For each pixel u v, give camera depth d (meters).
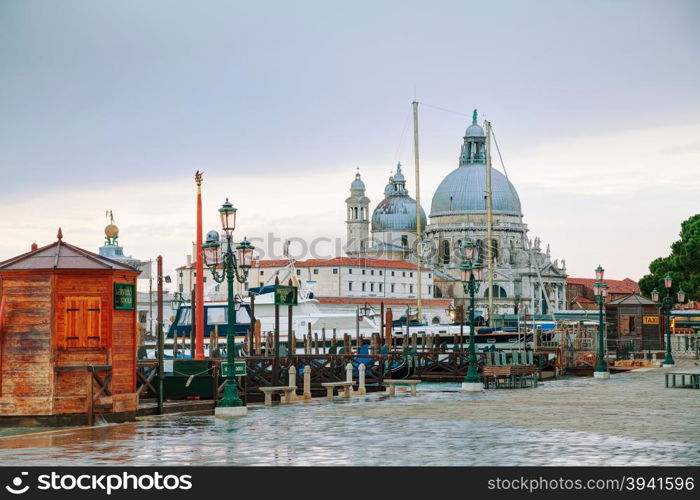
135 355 39.72
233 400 41.81
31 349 37.47
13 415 37.31
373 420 39.22
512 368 62.34
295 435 33.91
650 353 109.75
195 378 45.88
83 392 37.75
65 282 37.88
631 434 33.41
